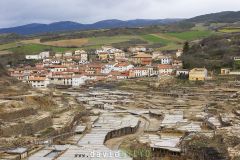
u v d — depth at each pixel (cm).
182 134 14600
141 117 19412
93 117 18762
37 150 12000
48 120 15638
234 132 13175
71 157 11144
